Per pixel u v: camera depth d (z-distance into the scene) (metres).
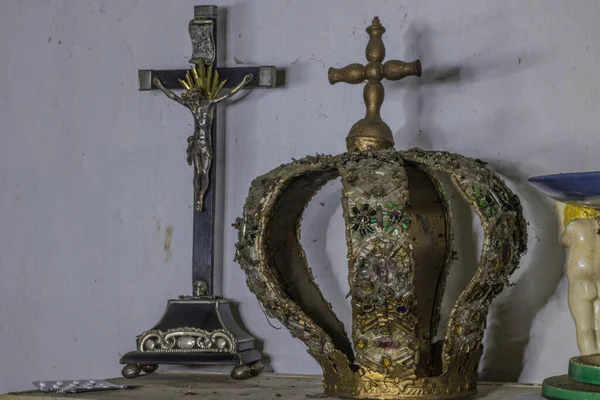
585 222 1.64
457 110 1.86
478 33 1.86
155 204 2.00
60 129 2.06
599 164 1.78
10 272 2.07
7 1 2.10
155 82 1.94
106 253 2.02
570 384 1.40
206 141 1.90
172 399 1.57
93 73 2.06
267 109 1.96
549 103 1.81
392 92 1.89
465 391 1.57
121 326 2.00
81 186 2.04
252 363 1.86
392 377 1.52
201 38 1.93
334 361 1.57
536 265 1.80
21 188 2.07
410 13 1.90
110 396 1.60
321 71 1.94
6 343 2.06
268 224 1.62
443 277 1.72
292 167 1.62
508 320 1.80
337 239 1.90
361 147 1.65
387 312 1.51
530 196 1.81
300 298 1.70
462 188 1.55
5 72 2.10
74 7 2.08
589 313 1.62
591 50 1.80
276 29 1.97
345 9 1.94
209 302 1.86
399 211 1.49
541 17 1.83
